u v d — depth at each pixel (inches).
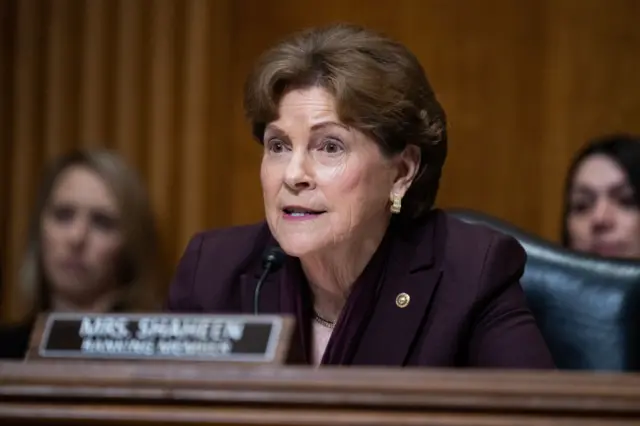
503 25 371.9
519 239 210.1
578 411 114.3
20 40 384.5
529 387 116.1
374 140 178.4
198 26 379.2
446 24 373.1
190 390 120.9
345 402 117.9
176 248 378.3
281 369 122.6
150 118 380.2
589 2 369.7
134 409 121.4
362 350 183.2
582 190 297.1
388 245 189.5
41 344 137.2
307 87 175.9
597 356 196.1
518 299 185.2
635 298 197.0
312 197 175.9
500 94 371.9
